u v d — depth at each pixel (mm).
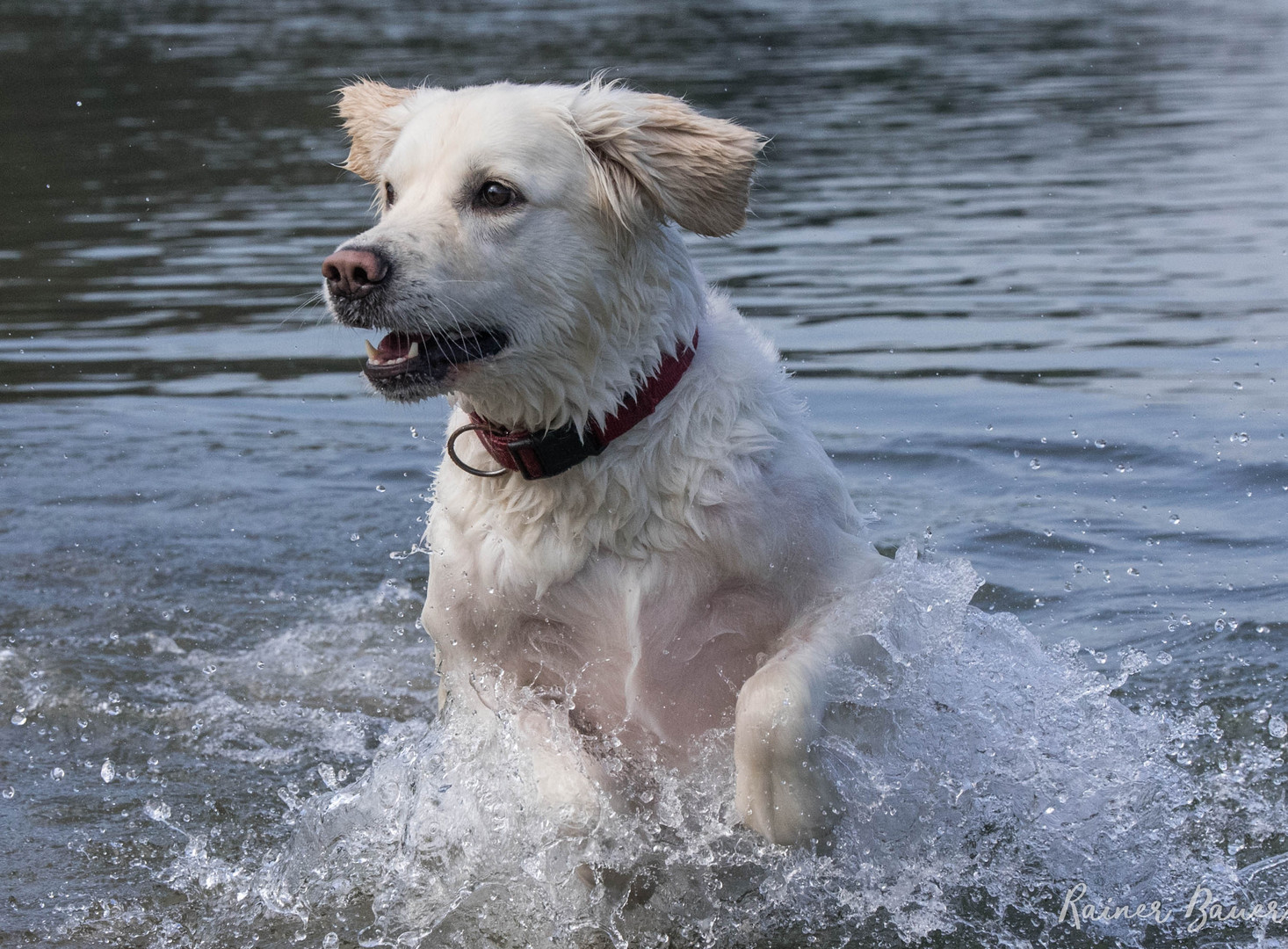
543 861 3592
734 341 3723
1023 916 3557
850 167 13789
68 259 10828
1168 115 16062
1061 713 4301
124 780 4352
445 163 3486
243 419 7762
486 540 3623
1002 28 25438
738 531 3496
